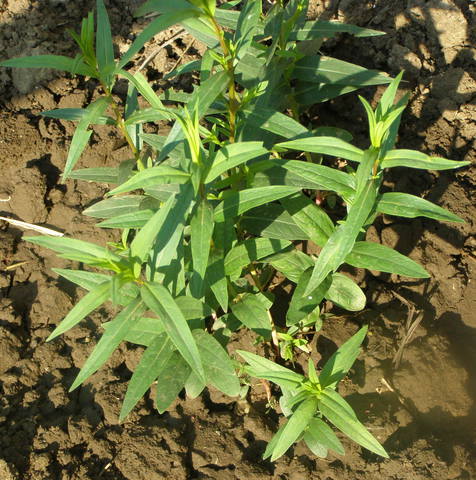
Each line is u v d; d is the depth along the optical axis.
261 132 0.80
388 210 0.73
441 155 0.95
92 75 0.74
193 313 0.73
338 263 0.70
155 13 1.04
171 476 0.82
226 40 0.71
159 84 1.02
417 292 0.90
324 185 0.73
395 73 0.99
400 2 0.99
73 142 0.71
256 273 0.86
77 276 0.72
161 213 0.67
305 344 0.85
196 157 0.69
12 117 1.02
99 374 0.88
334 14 1.01
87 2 1.05
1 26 1.03
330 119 0.99
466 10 0.98
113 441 0.84
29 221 0.98
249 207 0.72
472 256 0.90
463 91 0.96
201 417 0.85
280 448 0.71
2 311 0.91
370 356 0.85
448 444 0.81
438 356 0.86
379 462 0.80
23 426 0.85
